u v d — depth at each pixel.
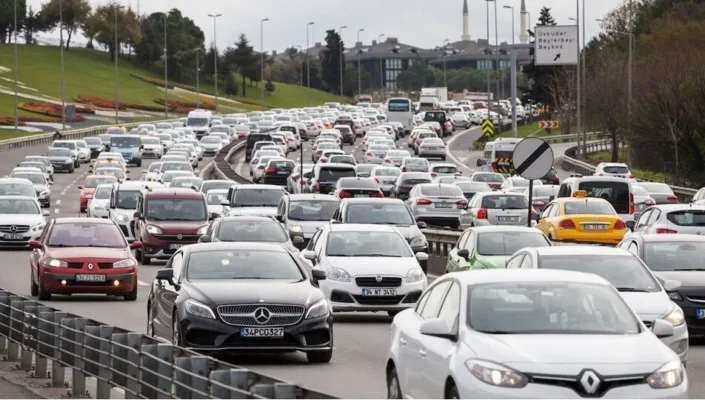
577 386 25.69
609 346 26.80
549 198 115.31
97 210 136.75
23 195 122.50
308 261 62.59
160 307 48.25
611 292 29.56
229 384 27.64
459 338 27.94
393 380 32.72
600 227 86.44
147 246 94.19
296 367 45.12
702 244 54.97
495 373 25.98
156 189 98.00
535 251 45.16
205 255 48.22
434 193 119.44
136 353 33.78
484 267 60.94
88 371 37.72
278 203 105.25
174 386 30.91
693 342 53.34
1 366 46.62
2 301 49.56
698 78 198.25
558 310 28.72
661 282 52.12
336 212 88.06
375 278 59.69
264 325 44.69
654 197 137.75
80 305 68.25
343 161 186.50
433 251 95.88
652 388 25.92
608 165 174.75
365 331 57.25
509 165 184.25
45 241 72.75
